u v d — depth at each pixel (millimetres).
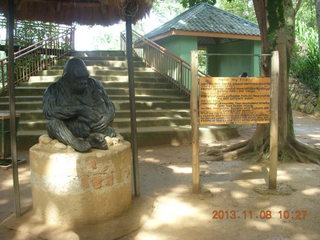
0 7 3707
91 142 3432
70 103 3520
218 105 4316
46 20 4547
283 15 6137
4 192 4605
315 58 16781
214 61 16531
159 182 5051
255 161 6273
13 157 3529
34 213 3621
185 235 3232
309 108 15867
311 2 20281
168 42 13375
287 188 4535
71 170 3244
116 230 3246
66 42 12922
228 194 4418
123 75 11547
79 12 4551
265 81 4363
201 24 12734
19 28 12375
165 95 10930
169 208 3936
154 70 12359
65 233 3166
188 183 4969
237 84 4312
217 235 3229
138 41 13250
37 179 3451
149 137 7973
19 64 10734
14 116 3490
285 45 6234
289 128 6562
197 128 4320
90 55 13312
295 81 17594
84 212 3312
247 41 14297
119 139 3783
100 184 3359
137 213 3648
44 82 10266
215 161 6426
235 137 9227
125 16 3945
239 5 24562
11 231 3289
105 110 3684
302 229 3334
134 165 4145
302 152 6438
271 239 3133
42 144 3570
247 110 4359
